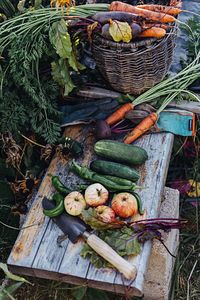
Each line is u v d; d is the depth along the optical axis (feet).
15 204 6.81
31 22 6.14
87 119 6.66
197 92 6.86
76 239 5.58
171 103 6.65
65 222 5.68
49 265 5.47
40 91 6.32
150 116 6.42
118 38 5.96
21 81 6.19
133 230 5.51
